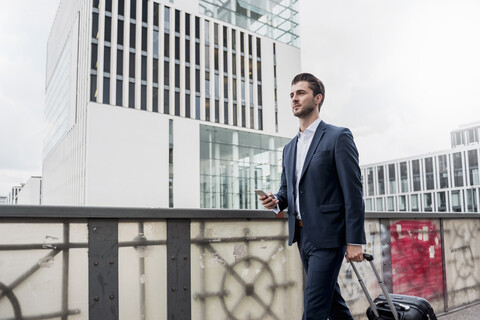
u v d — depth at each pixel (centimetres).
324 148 221
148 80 4391
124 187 4259
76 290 207
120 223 225
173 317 241
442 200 8438
